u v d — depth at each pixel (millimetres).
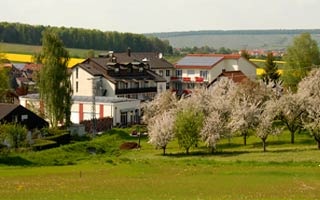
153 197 62094
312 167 91188
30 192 67125
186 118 115812
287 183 74812
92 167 97562
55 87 151625
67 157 113062
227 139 130250
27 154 109875
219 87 153375
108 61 199625
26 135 120250
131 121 172875
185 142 114688
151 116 150375
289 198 61156
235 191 67500
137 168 94375
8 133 115062
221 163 98938
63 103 152625
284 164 95188
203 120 118125
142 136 143375
